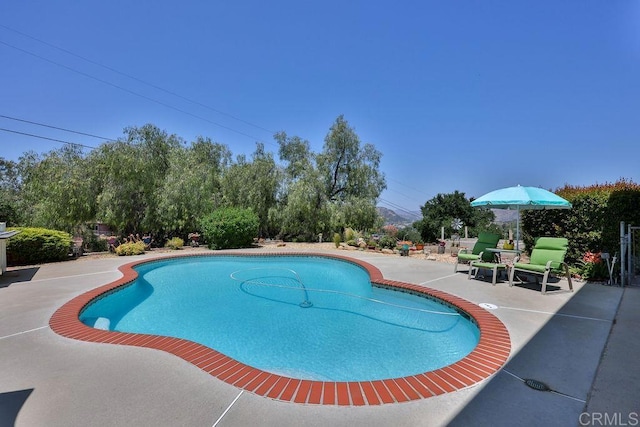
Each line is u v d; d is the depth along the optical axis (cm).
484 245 887
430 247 1614
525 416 246
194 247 1645
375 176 2406
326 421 240
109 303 693
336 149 2392
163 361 343
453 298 609
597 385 293
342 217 1955
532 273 753
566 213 875
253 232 1642
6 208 1712
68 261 1134
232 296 760
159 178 1720
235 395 277
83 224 1553
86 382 297
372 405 263
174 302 711
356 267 1101
